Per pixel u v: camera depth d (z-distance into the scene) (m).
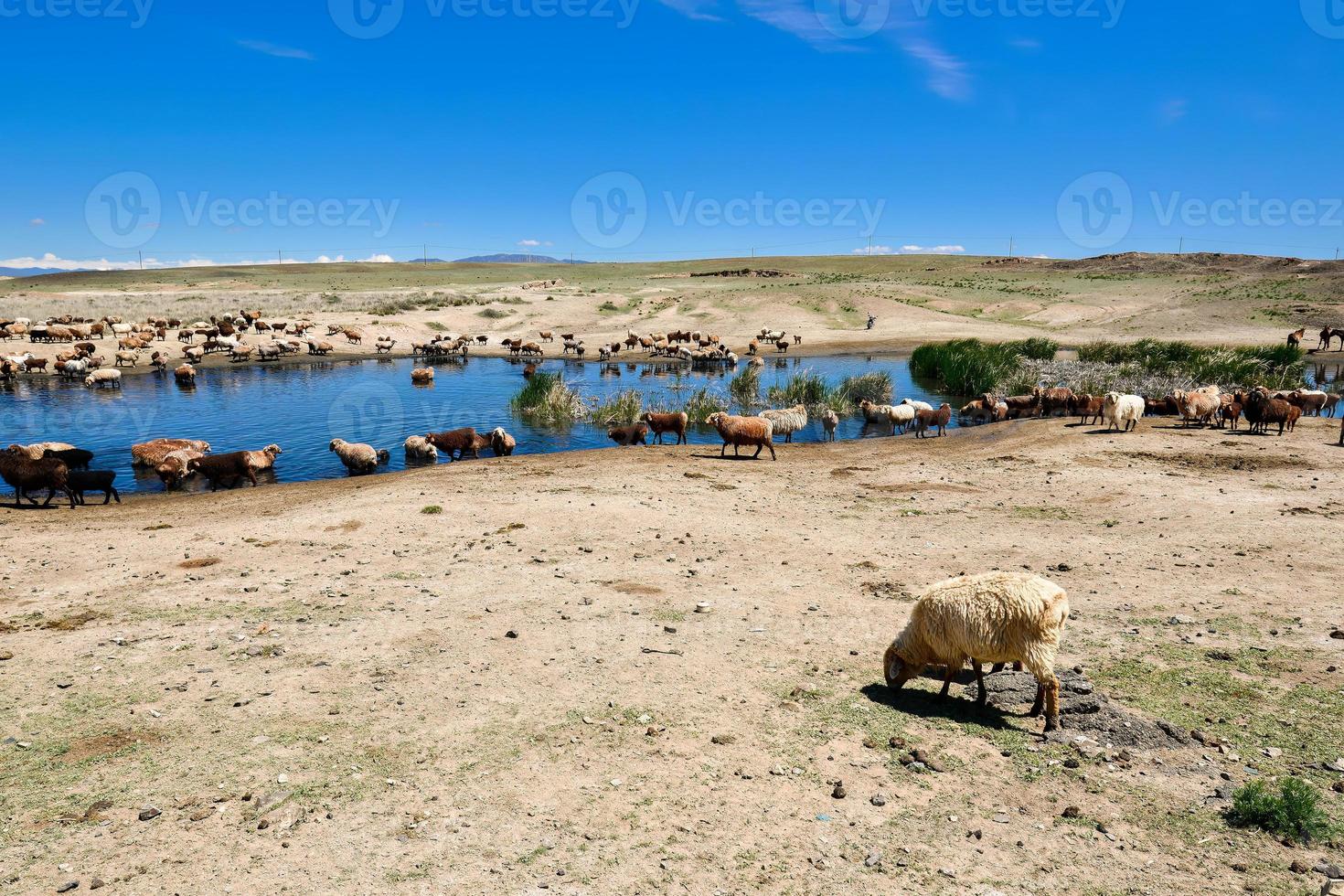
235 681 7.33
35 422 27.64
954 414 30.61
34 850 4.82
